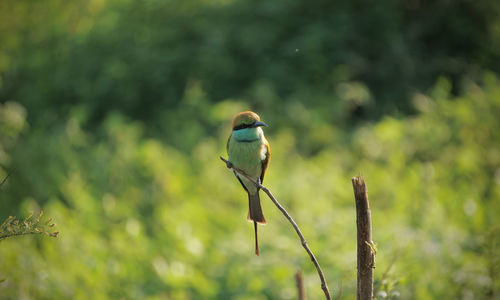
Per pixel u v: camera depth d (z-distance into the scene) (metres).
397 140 13.17
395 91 16.61
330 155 12.95
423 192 10.82
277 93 15.78
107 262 8.59
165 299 8.12
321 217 10.34
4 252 7.64
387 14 17.45
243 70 16.59
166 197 11.20
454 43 18.06
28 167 11.38
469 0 18.09
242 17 17.67
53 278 7.75
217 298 8.35
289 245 9.36
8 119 11.35
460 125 13.26
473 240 8.41
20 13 17.94
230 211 11.08
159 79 16.34
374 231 9.43
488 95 14.12
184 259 9.14
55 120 15.09
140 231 9.43
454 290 7.17
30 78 16.62
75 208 10.59
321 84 15.98
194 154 12.85
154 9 17.94
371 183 11.61
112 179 11.61
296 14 17.62
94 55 17.08
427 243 8.28
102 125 14.77
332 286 7.87
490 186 11.34
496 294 6.64
